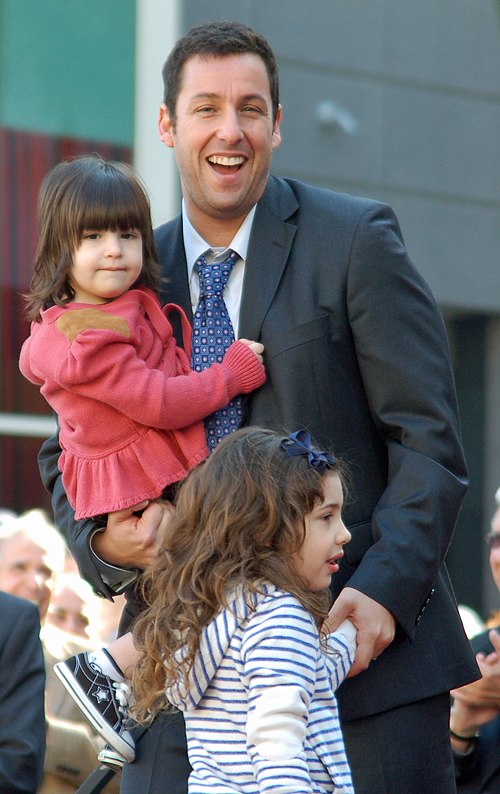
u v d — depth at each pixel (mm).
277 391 11812
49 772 16375
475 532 39812
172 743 11484
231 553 10180
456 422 11852
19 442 31922
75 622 18172
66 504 12352
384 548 11258
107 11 32562
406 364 11688
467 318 40000
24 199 32000
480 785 15352
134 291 12227
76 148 32281
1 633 14969
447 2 38156
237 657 9945
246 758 9844
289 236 12141
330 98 36469
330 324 11836
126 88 32688
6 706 14688
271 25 35438
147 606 11719
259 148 12016
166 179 32656
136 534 11758
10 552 17688
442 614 12000
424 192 37906
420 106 37844
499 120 39000
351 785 9992
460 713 15273
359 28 36906
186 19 33250
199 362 12211
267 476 10266
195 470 10719
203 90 11898
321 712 10039
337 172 36562
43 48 32125
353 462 11859
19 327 31969
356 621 11000
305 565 10320
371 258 11812
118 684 11742
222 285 12312
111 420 11836
